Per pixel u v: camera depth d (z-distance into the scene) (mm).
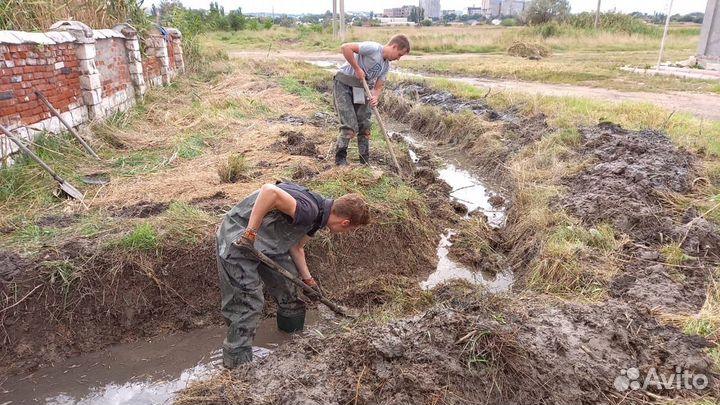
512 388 2977
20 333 3801
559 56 23016
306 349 3363
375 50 5910
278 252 3447
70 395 3580
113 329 4078
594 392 2959
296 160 6434
